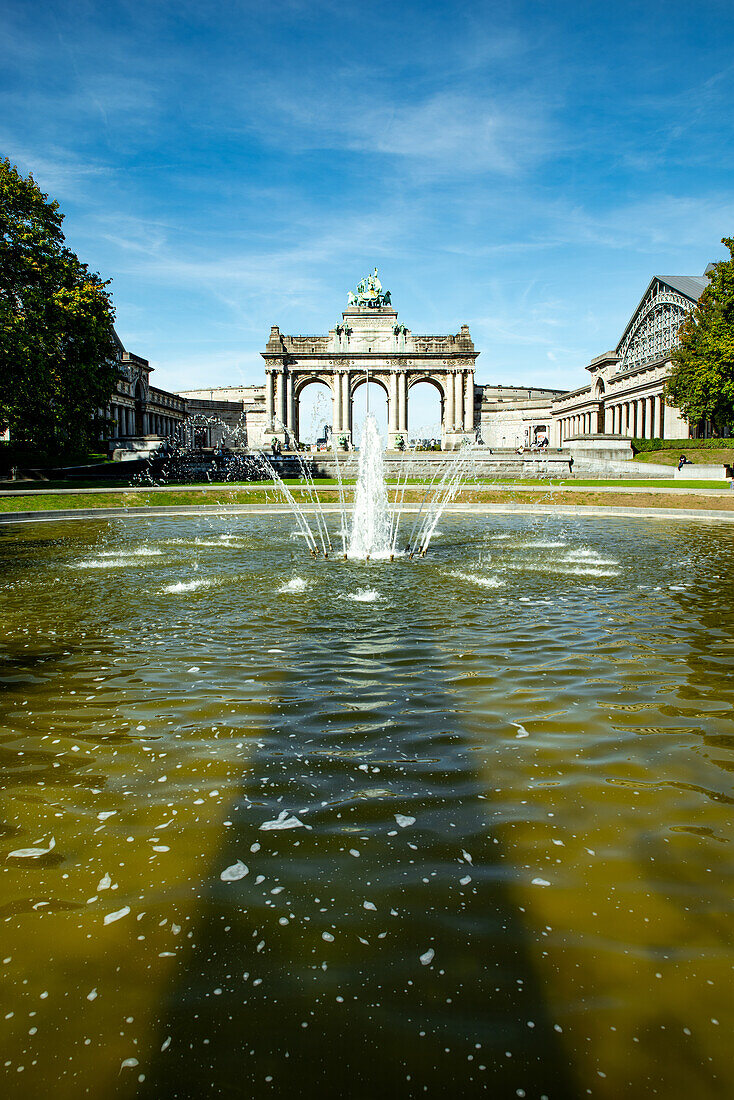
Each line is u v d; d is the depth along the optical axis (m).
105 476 54.00
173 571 16.53
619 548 20.70
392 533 25.02
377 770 5.79
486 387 137.50
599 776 5.67
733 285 55.06
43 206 43.00
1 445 55.72
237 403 124.44
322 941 3.80
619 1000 3.40
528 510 35.88
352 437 89.00
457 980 3.52
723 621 11.03
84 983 3.53
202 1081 2.98
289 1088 2.94
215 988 3.49
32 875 4.40
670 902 4.11
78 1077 3.00
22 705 7.36
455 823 4.96
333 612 11.73
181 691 7.74
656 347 93.88
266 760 5.98
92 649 9.53
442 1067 3.04
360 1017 3.30
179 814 5.12
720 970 3.58
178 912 4.05
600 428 109.38
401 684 7.92
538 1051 3.11
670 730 6.62
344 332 85.44
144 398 99.50
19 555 19.77
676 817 5.04
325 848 4.67
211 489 43.84
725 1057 3.08
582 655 9.10
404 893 4.20
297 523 30.69
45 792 5.46
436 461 64.31
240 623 10.98
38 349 40.91
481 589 13.84
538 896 4.16
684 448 65.06
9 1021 3.30
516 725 6.73
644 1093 2.89
